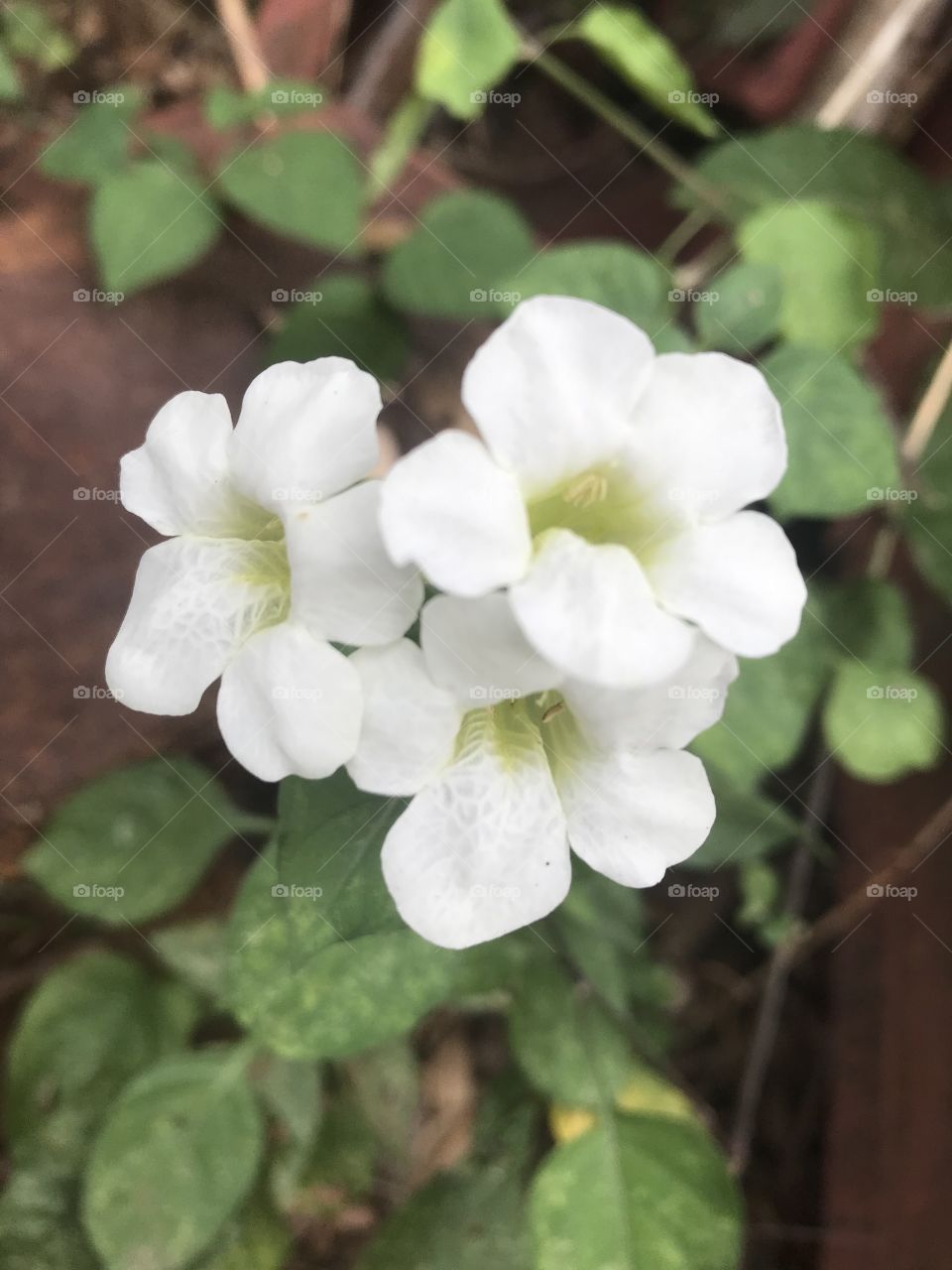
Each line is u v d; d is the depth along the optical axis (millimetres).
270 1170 168
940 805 184
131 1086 147
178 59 219
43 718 177
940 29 196
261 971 125
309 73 220
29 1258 152
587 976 153
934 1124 168
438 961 127
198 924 171
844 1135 188
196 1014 171
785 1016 202
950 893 177
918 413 184
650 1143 147
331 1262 186
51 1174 156
